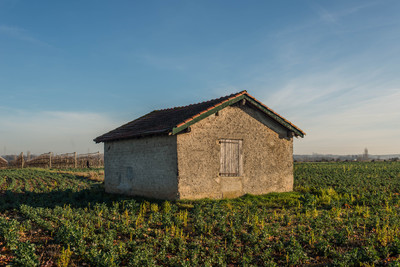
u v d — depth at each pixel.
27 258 7.68
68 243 9.09
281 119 17.86
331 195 17.80
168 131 14.22
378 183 24.56
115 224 11.34
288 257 8.62
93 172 33.12
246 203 15.20
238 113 16.95
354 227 11.62
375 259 8.26
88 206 15.73
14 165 52.16
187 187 15.01
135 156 17.86
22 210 13.54
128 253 8.70
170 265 8.26
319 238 9.80
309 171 35.84
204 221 11.89
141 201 15.56
